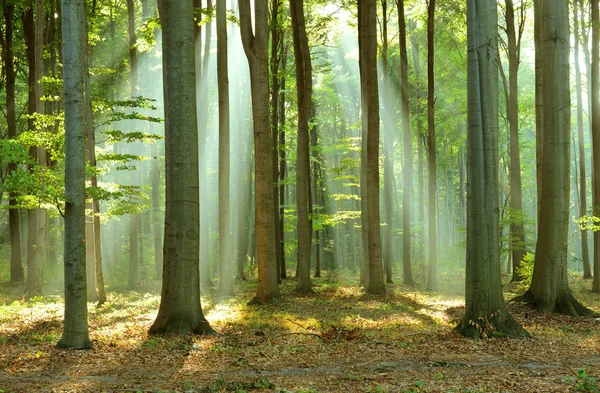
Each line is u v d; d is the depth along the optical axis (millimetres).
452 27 27984
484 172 12188
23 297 17562
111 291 20766
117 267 26766
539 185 21703
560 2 14883
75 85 10062
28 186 10047
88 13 23062
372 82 20656
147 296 19562
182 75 12102
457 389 7633
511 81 25703
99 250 16594
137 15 29281
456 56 31422
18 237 23016
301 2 21938
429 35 23203
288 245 32000
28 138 15234
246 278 30234
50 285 21953
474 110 12219
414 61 31859
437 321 14055
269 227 18375
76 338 10086
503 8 27562
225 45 20359
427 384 7957
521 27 26578
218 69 20312
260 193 18406
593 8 20891
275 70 27234
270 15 26922
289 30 28375
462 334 11898
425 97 33500
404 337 11680
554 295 14922
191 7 12281
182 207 12109
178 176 12109
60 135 15469
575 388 7699
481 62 12156
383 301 18734
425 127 32781
